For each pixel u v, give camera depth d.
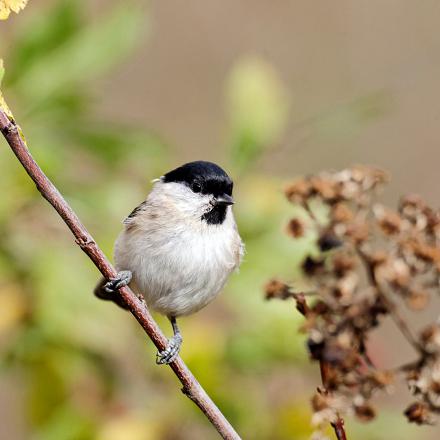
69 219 6.20
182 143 15.49
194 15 16.58
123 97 15.81
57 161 8.75
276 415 8.59
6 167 8.78
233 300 8.80
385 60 16.69
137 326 9.06
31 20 9.22
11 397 12.26
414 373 5.26
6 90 9.15
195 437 8.74
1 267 8.68
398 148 15.96
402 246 5.30
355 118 9.79
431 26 16.97
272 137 9.29
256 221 9.02
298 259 8.77
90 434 8.48
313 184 5.59
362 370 5.31
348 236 5.38
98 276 8.80
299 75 16.41
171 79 16.12
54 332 8.54
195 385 6.39
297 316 8.57
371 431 8.73
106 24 9.26
